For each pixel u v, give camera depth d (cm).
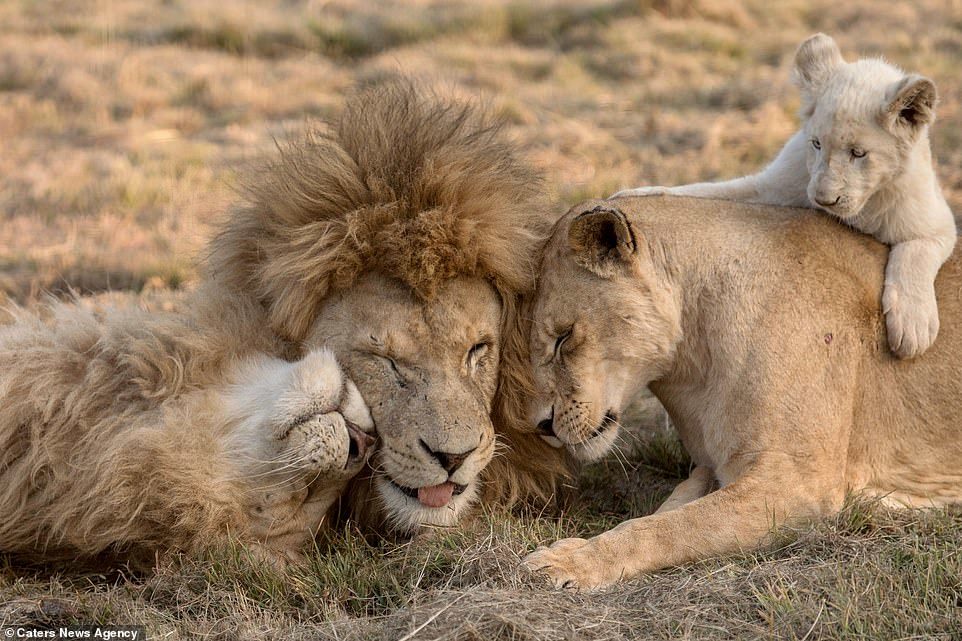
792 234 888
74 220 1656
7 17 3025
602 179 1750
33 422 767
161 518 752
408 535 816
